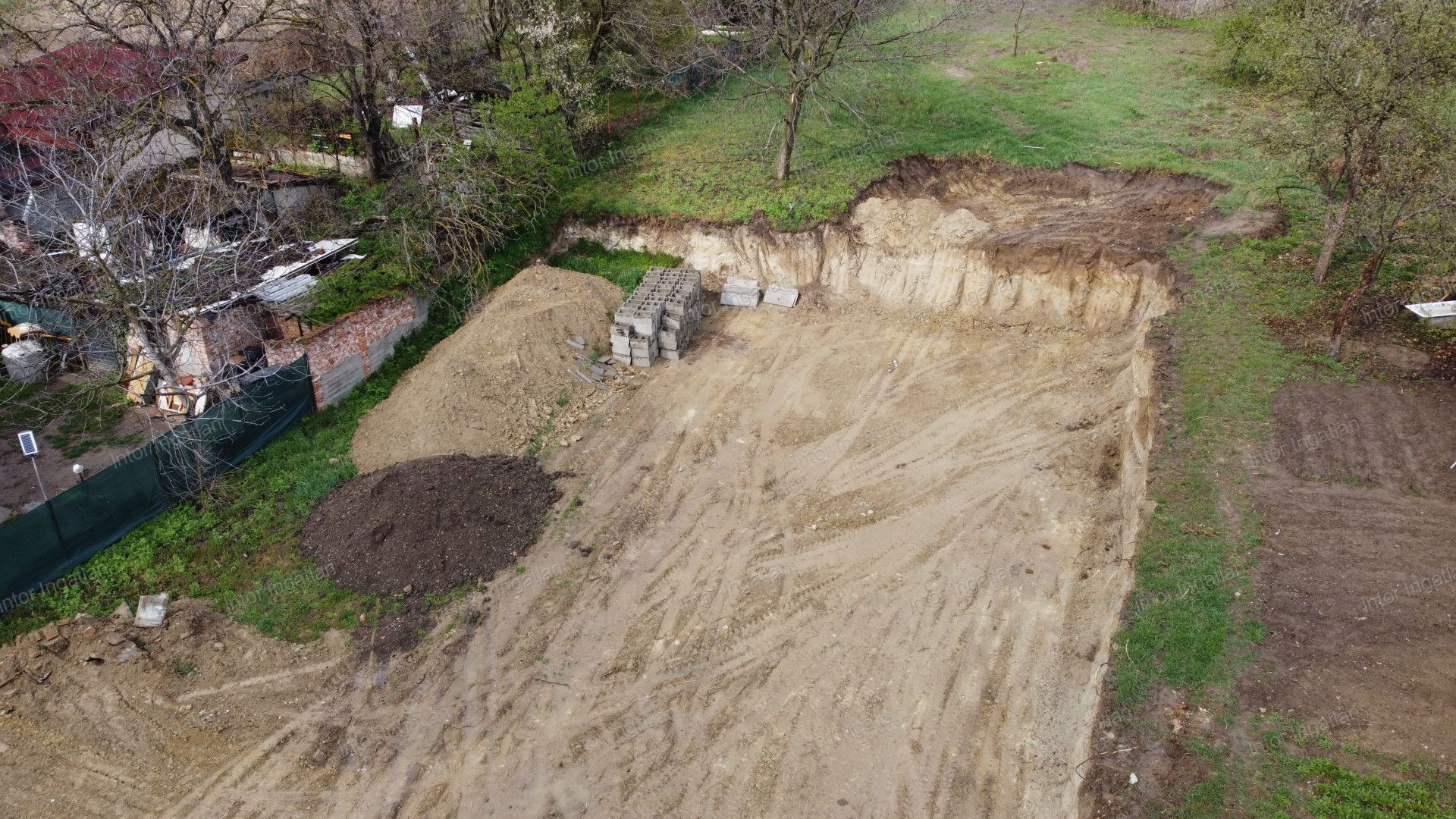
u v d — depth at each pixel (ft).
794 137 77.61
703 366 63.36
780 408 58.80
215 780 35.63
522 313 61.77
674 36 95.20
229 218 63.31
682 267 73.26
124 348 50.93
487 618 43.32
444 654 41.47
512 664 40.93
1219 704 33.24
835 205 72.08
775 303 70.85
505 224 70.90
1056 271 65.82
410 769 36.29
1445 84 48.88
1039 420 56.59
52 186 55.57
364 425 55.57
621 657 41.22
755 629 42.47
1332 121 51.65
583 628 42.78
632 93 99.19
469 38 89.45
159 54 60.59
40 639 39.24
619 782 35.63
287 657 41.01
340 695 39.52
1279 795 29.58
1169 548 40.55
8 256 53.01
